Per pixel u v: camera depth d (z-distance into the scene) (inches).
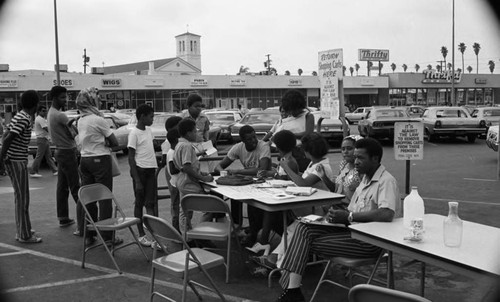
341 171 206.1
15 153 238.5
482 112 799.7
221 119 847.1
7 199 366.9
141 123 238.4
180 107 1855.3
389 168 512.1
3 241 252.4
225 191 200.8
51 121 262.4
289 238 192.4
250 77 1913.1
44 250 236.8
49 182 446.0
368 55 2192.4
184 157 218.5
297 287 162.1
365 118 812.6
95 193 218.1
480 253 116.6
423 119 814.5
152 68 2815.0
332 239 158.7
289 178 226.1
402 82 2065.7
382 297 89.9
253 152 246.1
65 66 1694.1
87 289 187.5
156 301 175.5
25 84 1533.0
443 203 329.4
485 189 380.2
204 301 173.8
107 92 1731.1
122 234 266.8
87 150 235.5
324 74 333.7
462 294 177.3
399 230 138.6
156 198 245.1
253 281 192.2
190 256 164.2
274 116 742.5
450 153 648.4
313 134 212.8
